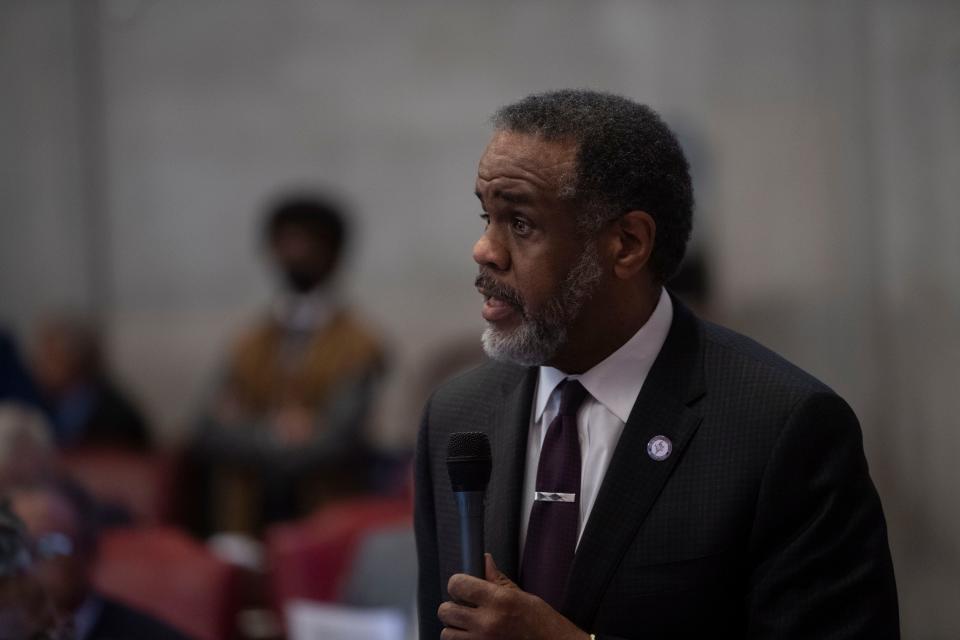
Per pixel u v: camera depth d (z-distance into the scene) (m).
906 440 20.92
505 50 24.02
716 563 6.33
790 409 6.45
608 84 23.28
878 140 21.19
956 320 20.78
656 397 6.68
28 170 24.70
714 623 6.35
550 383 6.94
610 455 6.72
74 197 24.72
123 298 24.83
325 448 18.23
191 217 24.83
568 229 6.44
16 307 24.62
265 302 24.67
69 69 24.70
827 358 21.33
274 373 18.89
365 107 24.48
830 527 6.31
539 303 6.46
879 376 21.08
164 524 17.52
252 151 24.72
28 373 17.25
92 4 24.70
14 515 8.08
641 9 23.05
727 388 6.64
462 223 24.25
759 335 21.50
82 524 10.08
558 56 23.67
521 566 6.69
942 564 20.70
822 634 6.20
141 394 24.77
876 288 21.12
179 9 24.78
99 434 21.06
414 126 24.38
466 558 6.28
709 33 22.47
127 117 24.83
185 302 24.78
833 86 21.48
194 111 24.78
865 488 6.45
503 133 6.59
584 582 6.40
